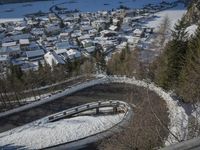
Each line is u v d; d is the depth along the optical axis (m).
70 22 149.12
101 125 34.44
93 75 61.41
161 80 41.69
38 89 60.22
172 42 42.91
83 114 40.31
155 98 37.56
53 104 43.88
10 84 58.41
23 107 44.06
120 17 151.12
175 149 7.21
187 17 80.06
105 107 40.44
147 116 25.22
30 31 137.38
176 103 33.50
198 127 17.83
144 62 58.47
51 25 139.75
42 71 67.88
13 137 35.41
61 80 65.06
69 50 102.38
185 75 34.19
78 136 32.88
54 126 36.53
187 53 39.56
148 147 18.72
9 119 41.25
